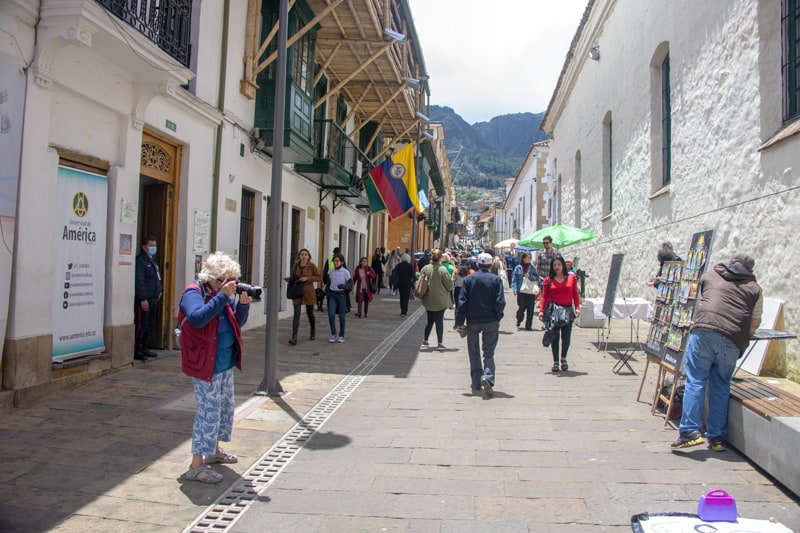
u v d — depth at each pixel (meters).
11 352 5.76
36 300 6.00
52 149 6.16
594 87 18.31
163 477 4.32
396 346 10.68
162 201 8.97
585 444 5.19
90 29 5.93
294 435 5.40
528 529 3.58
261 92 11.65
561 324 8.15
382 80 17.52
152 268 8.15
